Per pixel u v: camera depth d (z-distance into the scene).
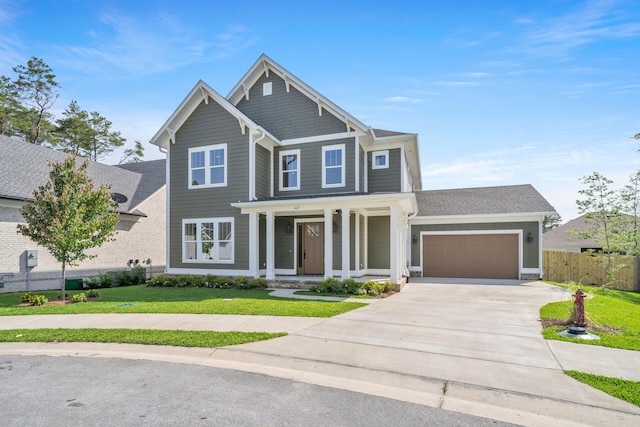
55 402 4.06
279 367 5.07
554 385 4.29
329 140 15.02
